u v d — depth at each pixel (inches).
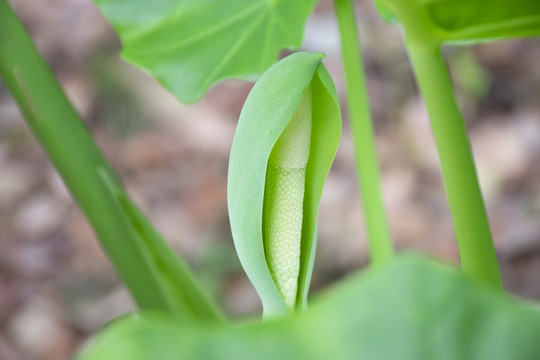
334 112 24.5
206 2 32.1
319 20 107.9
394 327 17.3
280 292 25.1
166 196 97.1
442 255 84.2
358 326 17.3
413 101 100.9
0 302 88.1
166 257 28.0
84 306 86.1
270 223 25.0
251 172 24.2
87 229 95.8
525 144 93.2
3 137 107.4
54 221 97.6
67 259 92.8
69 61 111.6
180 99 32.7
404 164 95.1
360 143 29.8
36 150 106.2
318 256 86.1
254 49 32.5
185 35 32.4
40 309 86.7
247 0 32.0
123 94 105.8
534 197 87.6
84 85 107.4
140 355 17.1
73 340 83.3
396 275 17.4
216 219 93.5
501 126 96.3
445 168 26.2
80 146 28.1
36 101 27.9
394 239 87.4
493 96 100.1
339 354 17.3
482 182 90.8
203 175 98.7
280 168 24.8
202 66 32.5
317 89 24.4
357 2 114.4
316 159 25.0
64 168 28.0
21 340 83.9
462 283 17.6
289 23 32.4
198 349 17.3
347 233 87.4
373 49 107.3
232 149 24.9
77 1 120.6
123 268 27.8
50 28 117.3
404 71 104.0
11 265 92.6
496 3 26.1
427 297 17.4
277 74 23.9
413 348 17.3
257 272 25.1
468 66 99.7
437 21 26.1
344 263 85.2
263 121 23.9
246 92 107.9
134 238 27.9
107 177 28.0
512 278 79.1
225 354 17.2
